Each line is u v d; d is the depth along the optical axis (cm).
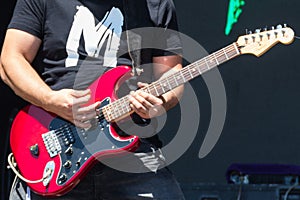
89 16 449
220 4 783
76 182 440
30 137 449
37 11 448
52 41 448
